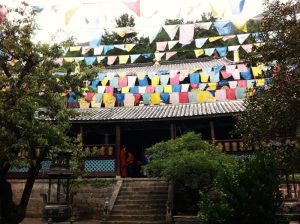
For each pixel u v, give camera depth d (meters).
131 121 22.61
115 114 24.00
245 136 10.09
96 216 20.23
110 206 18.20
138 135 27.23
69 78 12.29
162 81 25.52
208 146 16.70
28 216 20.77
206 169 14.59
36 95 11.54
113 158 22.41
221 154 15.97
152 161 16.44
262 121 9.67
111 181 20.91
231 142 21.39
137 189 20.00
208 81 26.19
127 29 24.28
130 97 24.44
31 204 20.95
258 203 7.24
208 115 21.66
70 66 12.36
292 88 9.05
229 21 23.09
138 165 26.72
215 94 23.88
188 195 17.09
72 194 14.59
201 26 23.38
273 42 9.77
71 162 14.00
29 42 11.54
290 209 11.27
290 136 9.59
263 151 8.43
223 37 24.00
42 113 11.80
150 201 18.62
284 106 9.16
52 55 12.08
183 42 23.12
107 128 23.62
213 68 26.23
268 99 9.63
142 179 20.73
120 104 27.11
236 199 7.38
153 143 27.03
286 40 9.55
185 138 16.84
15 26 11.77
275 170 7.62
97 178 21.39
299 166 9.21
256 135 9.85
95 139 26.89
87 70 12.61
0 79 10.92
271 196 7.32
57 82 12.05
